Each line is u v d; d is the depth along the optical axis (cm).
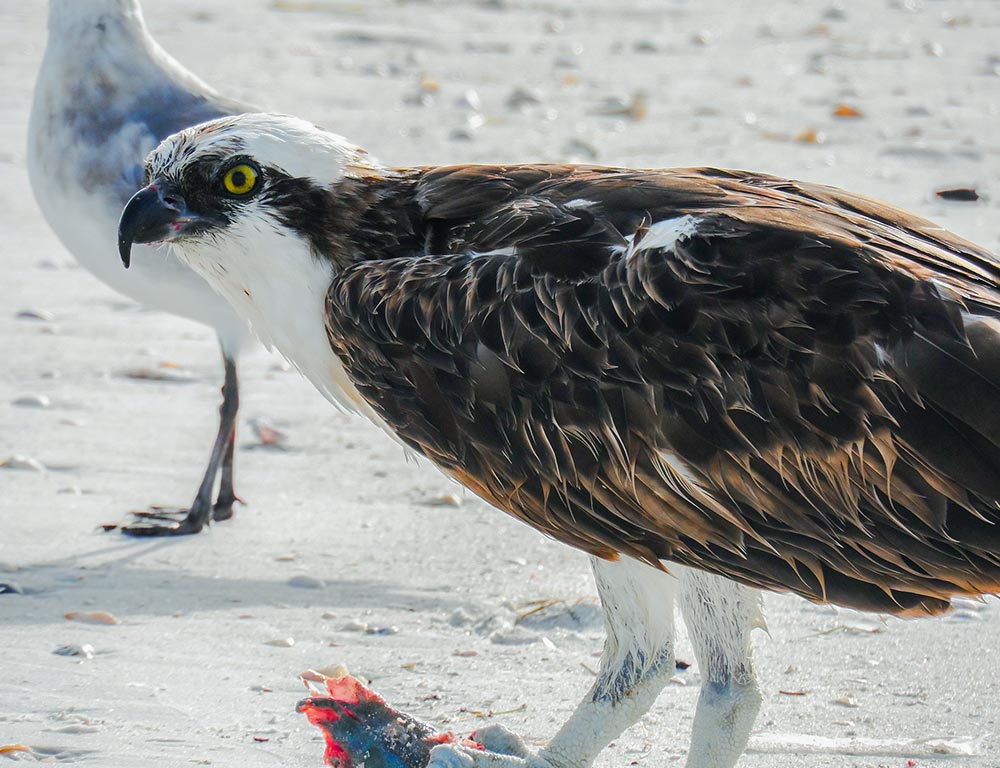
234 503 1366
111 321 1791
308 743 991
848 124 2522
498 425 932
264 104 2630
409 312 945
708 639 941
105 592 1205
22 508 1348
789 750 984
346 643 1131
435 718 1020
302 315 1002
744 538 905
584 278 905
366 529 1323
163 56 1456
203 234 997
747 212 901
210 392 1612
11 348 1698
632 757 987
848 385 860
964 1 3562
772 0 3609
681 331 881
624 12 3466
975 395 838
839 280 865
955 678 1072
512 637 1142
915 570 887
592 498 925
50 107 1425
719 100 2697
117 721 1012
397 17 3369
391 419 974
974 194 2080
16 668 1080
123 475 1421
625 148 2389
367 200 988
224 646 1123
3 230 2086
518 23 3341
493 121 2556
